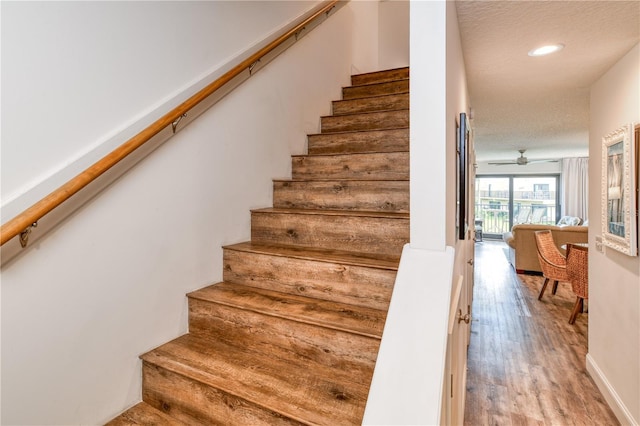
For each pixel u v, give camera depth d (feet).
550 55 6.55
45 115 3.74
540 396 8.07
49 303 3.72
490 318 13.16
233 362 4.51
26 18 3.59
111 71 4.40
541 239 16.26
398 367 2.89
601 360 8.16
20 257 3.48
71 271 3.91
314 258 5.21
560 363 9.57
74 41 4.00
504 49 6.21
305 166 7.85
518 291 16.75
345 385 3.99
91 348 4.13
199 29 5.74
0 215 3.34
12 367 3.45
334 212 6.12
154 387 4.55
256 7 7.09
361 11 12.67
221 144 6.04
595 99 8.14
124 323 4.49
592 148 8.50
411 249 3.74
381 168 6.98
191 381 4.19
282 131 7.75
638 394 6.33
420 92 3.68
